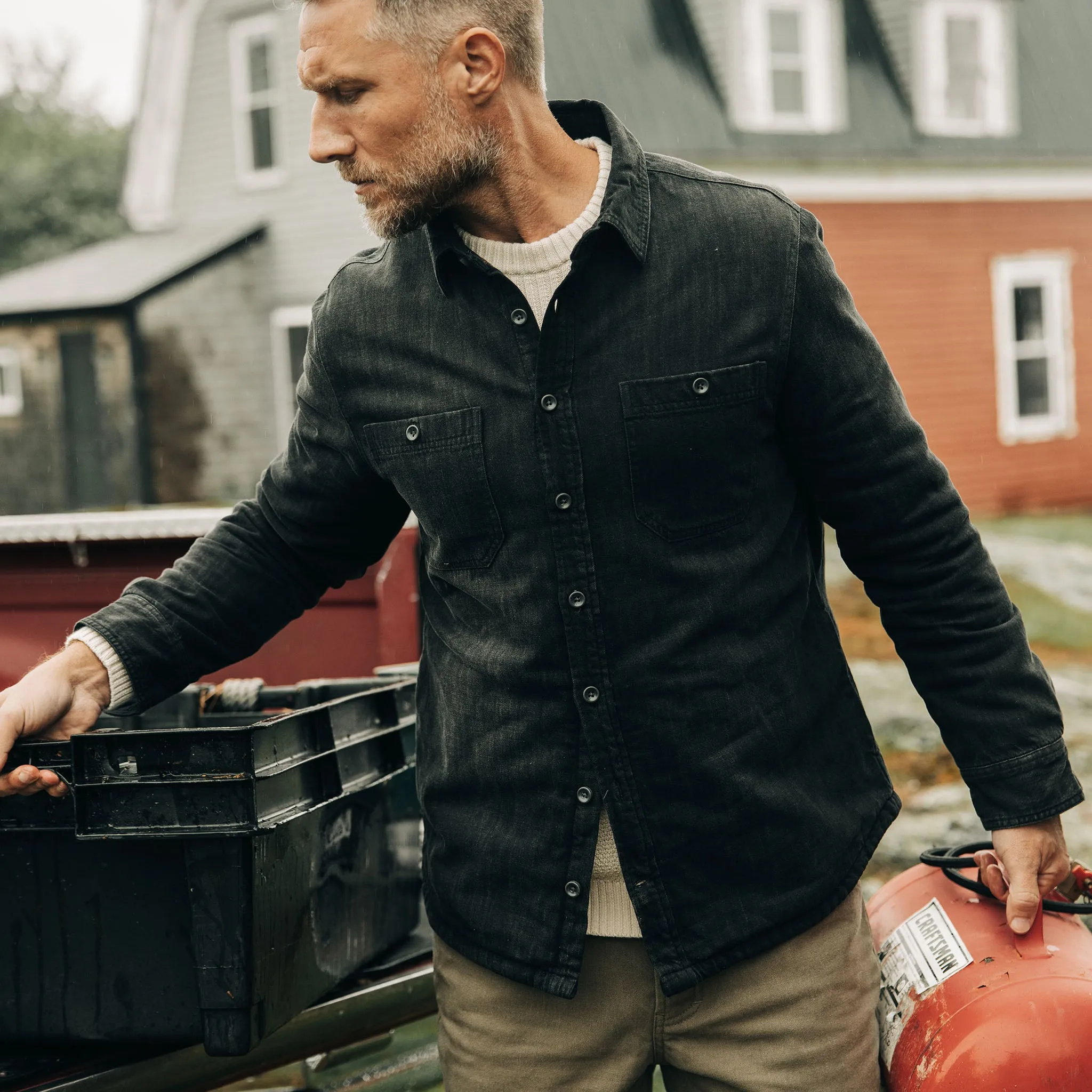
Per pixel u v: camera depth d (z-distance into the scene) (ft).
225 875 5.57
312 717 6.15
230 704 7.89
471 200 5.33
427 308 5.45
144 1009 5.82
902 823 17.03
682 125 51.47
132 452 57.41
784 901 5.39
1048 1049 5.42
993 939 5.93
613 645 5.24
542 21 5.43
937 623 5.48
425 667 5.88
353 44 5.07
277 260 57.62
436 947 5.95
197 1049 6.18
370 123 5.13
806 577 5.60
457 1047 5.78
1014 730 5.41
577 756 5.32
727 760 5.28
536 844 5.40
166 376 57.16
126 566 9.52
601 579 5.22
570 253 5.33
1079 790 5.49
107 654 5.81
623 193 5.23
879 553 5.52
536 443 5.21
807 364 5.29
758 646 5.35
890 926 6.55
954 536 5.45
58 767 5.62
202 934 5.62
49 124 131.34
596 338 5.20
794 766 5.46
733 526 5.30
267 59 57.47
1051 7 61.36
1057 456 57.88
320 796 6.18
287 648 9.62
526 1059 5.60
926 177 54.85
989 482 56.24
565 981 5.38
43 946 5.91
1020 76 58.59
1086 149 58.18
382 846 7.10
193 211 61.36
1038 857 5.55
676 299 5.21
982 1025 5.50
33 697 5.63
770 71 53.67
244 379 57.41
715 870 5.34
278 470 6.09
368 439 5.62
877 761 5.80
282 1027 6.28
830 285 5.35
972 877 6.64
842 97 54.60
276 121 57.41
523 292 5.35
